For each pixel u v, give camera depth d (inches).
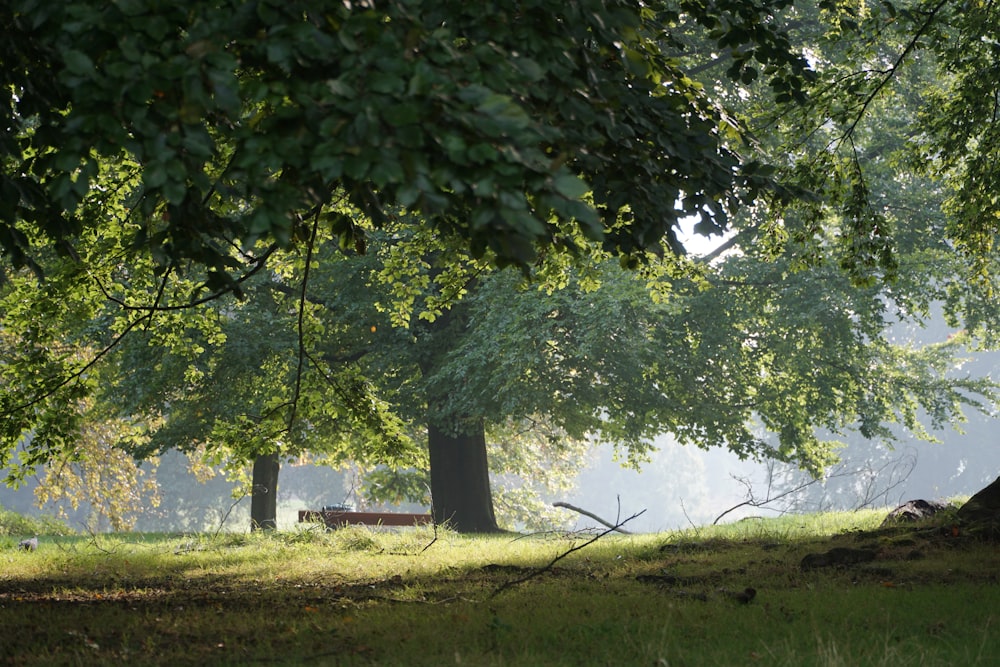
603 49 320.5
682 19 1121.4
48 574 626.5
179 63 220.2
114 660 301.4
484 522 1274.6
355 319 1149.7
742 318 1198.3
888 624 325.1
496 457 1779.0
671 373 1189.7
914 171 775.1
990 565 486.6
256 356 1075.3
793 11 1189.7
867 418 1273.4
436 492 1284.4
